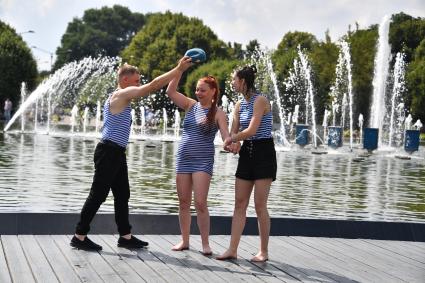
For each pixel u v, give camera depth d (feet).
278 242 23.32
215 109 20.66
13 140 82.12
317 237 24.59
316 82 179.32
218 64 231.50
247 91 20.03
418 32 210.79
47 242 21.34
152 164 54.13
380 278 18.63
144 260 19.57
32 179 39.24
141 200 32.30
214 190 37.50
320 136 105.40
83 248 20.57
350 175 51.01
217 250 21.52
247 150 20.03
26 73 203.92
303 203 33.58
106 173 20.40
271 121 20.13
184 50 261.44
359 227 24.99
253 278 18.01
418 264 20.66
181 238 23.26
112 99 20.89
